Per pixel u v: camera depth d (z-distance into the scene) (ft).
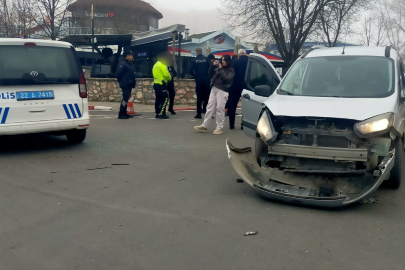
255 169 17.38
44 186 17.83
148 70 72.79
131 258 11.49
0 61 22.24
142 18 103.60
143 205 15.70
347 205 15.96
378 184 14.94
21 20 66.44
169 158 23.21
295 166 16.34
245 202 16.16
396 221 14.38
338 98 17.43
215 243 12.48
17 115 22.74
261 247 12.23
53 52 23.84
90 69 63.31
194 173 20.31
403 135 18.54
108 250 11.96
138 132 31.32
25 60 22.91
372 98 17.03
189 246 12.26
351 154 14.98
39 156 23.20
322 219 14.49
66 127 24.30
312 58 20.84
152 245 12.30
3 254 11.60
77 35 68.54
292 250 12.05
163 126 34.55
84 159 22.65
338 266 11.12
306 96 18.15
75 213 14.78
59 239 12.64
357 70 19.19
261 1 61.41
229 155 16.69
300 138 15.94
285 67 65.41
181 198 16.57
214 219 14.37
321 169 15.84
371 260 11.48
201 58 39.24
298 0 61.36
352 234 13.24
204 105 44.27
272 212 15.10
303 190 15.89
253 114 23.73
